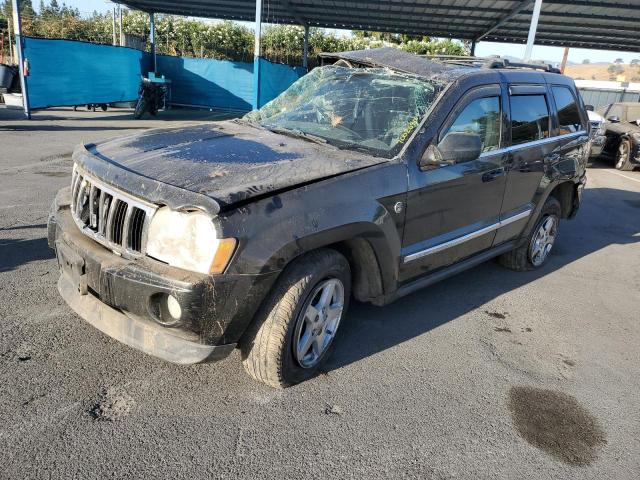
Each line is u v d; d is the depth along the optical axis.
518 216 4.72
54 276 4.18
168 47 28.64
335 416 2.88
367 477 2.47
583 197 9.72
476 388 3.30
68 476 2.29
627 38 20.48
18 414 2.62
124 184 2.66
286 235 2.63
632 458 2.80
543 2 15.81
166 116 18.66
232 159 3.01
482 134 4.05
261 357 2.84
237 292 2.52
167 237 2.52
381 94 3.85
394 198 3.26
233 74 21.77
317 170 2.98
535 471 2.63
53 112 16.23
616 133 13.62
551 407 3.18
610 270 5.85
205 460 2.47
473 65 4.41
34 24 26.48
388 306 4.35
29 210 5.87
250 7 19.75
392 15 19.56
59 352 3.18
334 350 3.55
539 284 5.23
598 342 4.10
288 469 2.47
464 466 2.61
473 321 4.25
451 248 3.94
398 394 3.14
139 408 2.77
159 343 2.59
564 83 5.36
